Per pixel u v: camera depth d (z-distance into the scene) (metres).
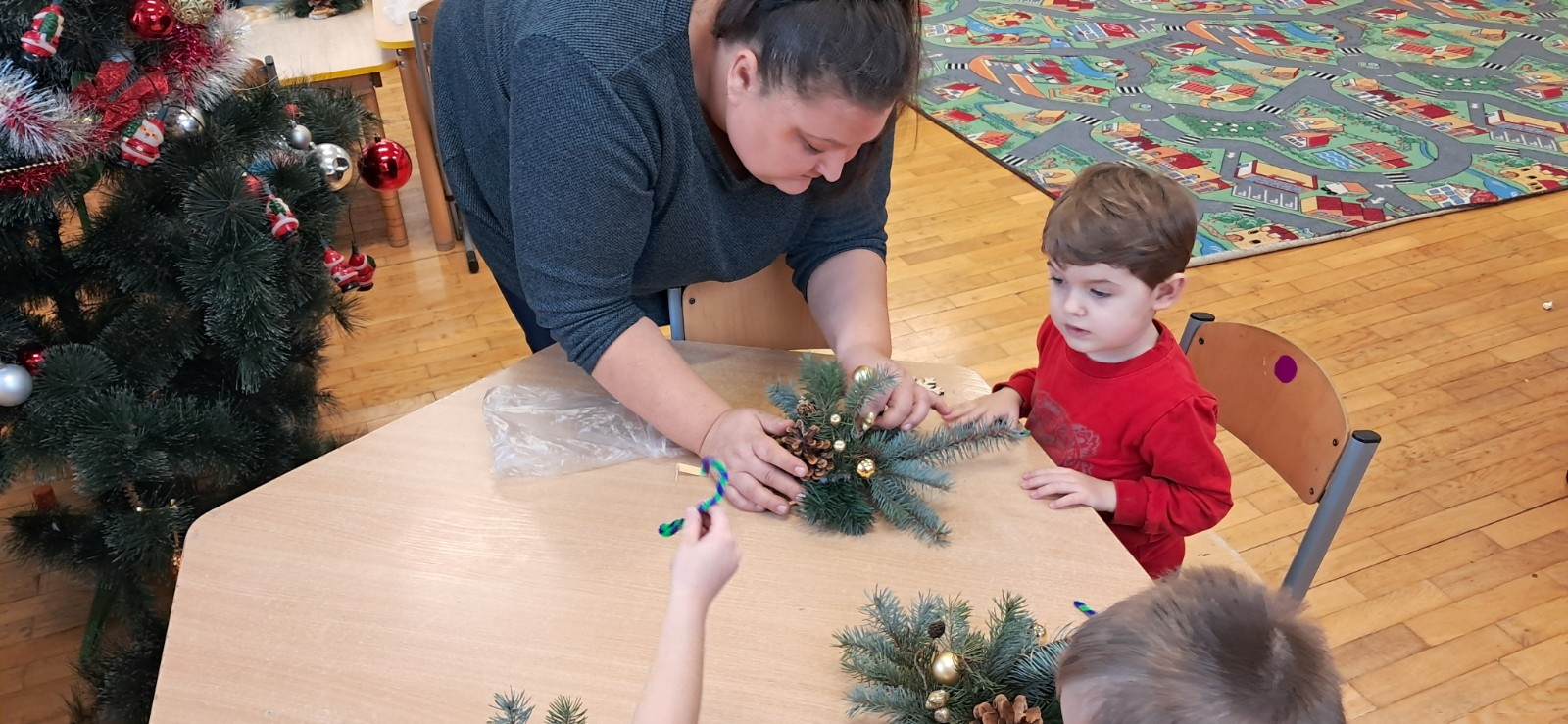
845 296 1.39
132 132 1.47
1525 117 3.80
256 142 1.66
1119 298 1.24
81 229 1.65
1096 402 1.34
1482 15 4.64
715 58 1.09
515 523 1.16
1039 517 1.18
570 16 1.05
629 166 1.09
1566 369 2.60
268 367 1.64
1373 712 1.80
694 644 0.76
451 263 3.06
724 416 1.21
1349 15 4.68
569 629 1.04
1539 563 2.08
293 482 1.22
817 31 0.95
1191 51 4.36
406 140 3.70
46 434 1.51
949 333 2.77
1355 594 2.02
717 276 1.36
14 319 1.57
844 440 1.17
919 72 1.03
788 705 0.96
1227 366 1.52
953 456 1.22
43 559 1.73
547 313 1.19
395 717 0.96
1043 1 4.93
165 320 1.65
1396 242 3.12
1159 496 1.28
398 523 1.16
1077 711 0.74
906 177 3.50
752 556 1.12
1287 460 1.42
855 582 1.09
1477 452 2.35
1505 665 1.88
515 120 1.09
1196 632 0.70
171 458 1.57
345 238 3.15
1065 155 3.59
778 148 1.06
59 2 1.42
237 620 1.05
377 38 2.71
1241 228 3.16
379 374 2.62
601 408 1.33
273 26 2.95
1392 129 3.72
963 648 0.94
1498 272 2.98
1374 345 2.69
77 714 1.67
